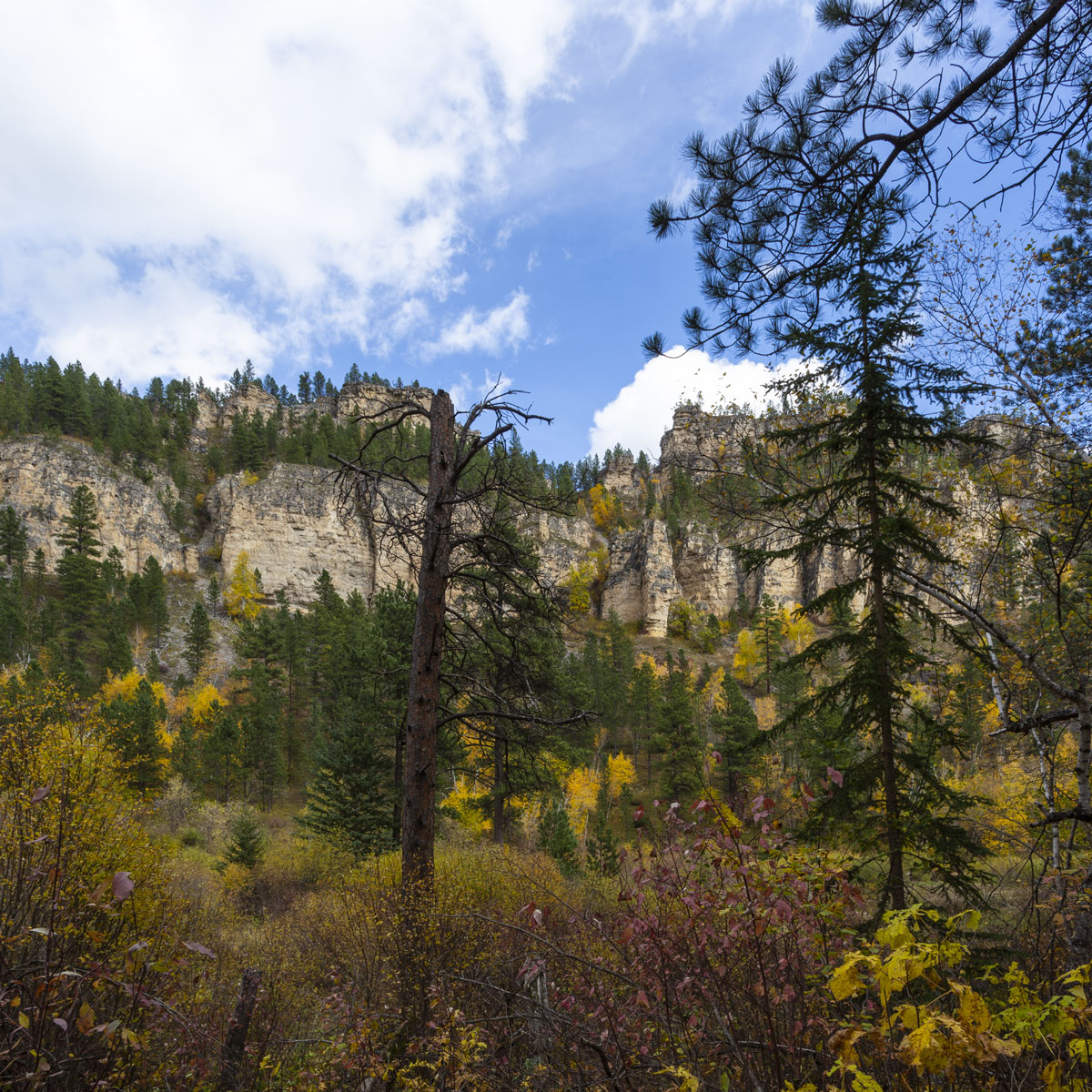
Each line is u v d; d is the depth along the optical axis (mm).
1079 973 1309
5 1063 2365
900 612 7824
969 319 7324
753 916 2201
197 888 14547
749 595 115250
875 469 8039
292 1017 5945
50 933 2506
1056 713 4305
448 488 8062
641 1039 2721
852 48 3525
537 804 25094
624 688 74000
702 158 3982
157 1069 3494
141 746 34438
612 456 171250
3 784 4344
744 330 4496
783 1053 2262
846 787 6977
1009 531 6930
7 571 93062
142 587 94938
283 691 68875
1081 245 6703
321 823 22031
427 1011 5172
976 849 6383
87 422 131500
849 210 3807
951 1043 1273
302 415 181750
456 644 8914
